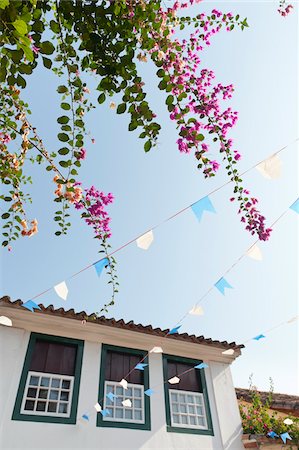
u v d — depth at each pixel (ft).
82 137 8.45
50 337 19.70
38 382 18.22
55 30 6.87
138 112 7.08
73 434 17.29
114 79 6.92
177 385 22.04
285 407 25.88
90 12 6.52
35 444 16.24
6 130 9.70
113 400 19.69
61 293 11.42
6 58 5.24
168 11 8.77
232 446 20.80
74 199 9.84
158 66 7.66
